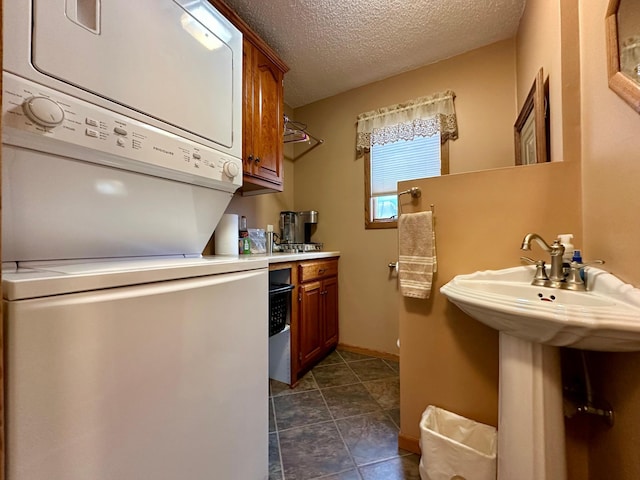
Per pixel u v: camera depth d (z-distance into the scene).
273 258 1.72
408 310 1.36
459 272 1.24
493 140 2.01
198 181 1.15
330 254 2.41
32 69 0.67
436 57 2.16
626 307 0.66
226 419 0.91
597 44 0.93
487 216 1.19
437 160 2.24
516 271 1.09
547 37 1.28
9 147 0.68
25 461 0.50
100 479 0.60
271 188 2.01
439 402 1.28
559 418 0.82
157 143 0.95
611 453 0.84
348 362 2.32
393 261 2.40
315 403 1.70
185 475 0.78
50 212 0.79
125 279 0.66
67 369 0.56
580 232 1.04
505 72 1.98
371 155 2.52
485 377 1.20
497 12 1.72
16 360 0.50
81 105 0.76
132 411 0.66
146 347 0.70
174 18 1.02
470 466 0.99
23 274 0.59
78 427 0.57
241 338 0.98
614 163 0.82
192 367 0.80
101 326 0.61
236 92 1.30
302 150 2.89
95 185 0.86
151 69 0.94
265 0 1.61
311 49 2.05
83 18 0.78
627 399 0.76
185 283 0.80
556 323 0.66
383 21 1.78
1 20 0.42
